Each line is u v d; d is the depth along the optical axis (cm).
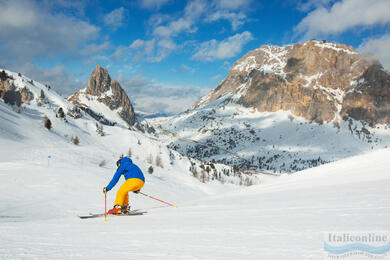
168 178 9281
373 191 591
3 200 1764
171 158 17050
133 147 17612
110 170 4778
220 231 316
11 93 17412
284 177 1819
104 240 299
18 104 17338
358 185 762
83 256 209
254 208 553
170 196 3800
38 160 4381
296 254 177
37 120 15162
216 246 229
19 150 5347
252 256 182
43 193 2045
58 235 353
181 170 15425
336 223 291
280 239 238
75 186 2397
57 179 2547
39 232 392
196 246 236
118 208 709
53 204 1745
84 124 19212
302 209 461
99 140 17688
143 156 16425
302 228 284
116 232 363
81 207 1745
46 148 6019
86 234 354
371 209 373
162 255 203
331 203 486
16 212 1487
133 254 212
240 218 421
